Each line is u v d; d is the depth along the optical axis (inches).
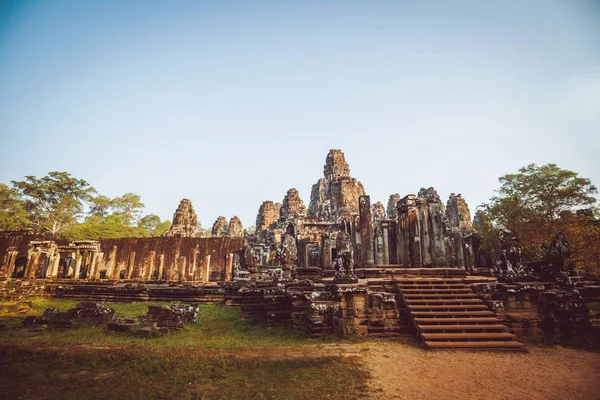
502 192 1206.9
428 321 446.3
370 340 450.9
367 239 873.5
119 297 877.8
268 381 300.5
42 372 330.0
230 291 796.0
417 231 850.8
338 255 559.2
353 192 1982.0
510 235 586.9
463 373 321.7
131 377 312.7
